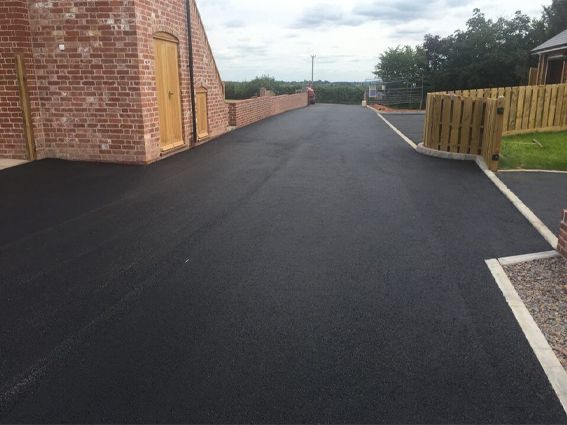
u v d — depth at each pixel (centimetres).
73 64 984
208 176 899
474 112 1067
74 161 1025
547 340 359
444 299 421
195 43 1274
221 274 469
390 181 870
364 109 3291
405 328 374
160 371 319
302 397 295
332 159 1097
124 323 378
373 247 543
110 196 751
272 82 5081
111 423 272
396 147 1296
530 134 1392
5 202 712
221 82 1542
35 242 552
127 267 484
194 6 1249
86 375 314
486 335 365
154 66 1030
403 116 2541
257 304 410
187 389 301
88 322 379
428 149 1160
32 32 980
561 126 1471
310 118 2306
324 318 388
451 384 309
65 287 440
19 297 420
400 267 489
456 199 751
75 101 1004
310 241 560
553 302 416
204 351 342
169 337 359
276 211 678
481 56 4212
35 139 1019
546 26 3994
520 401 295
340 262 500
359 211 682
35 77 1002
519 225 625
